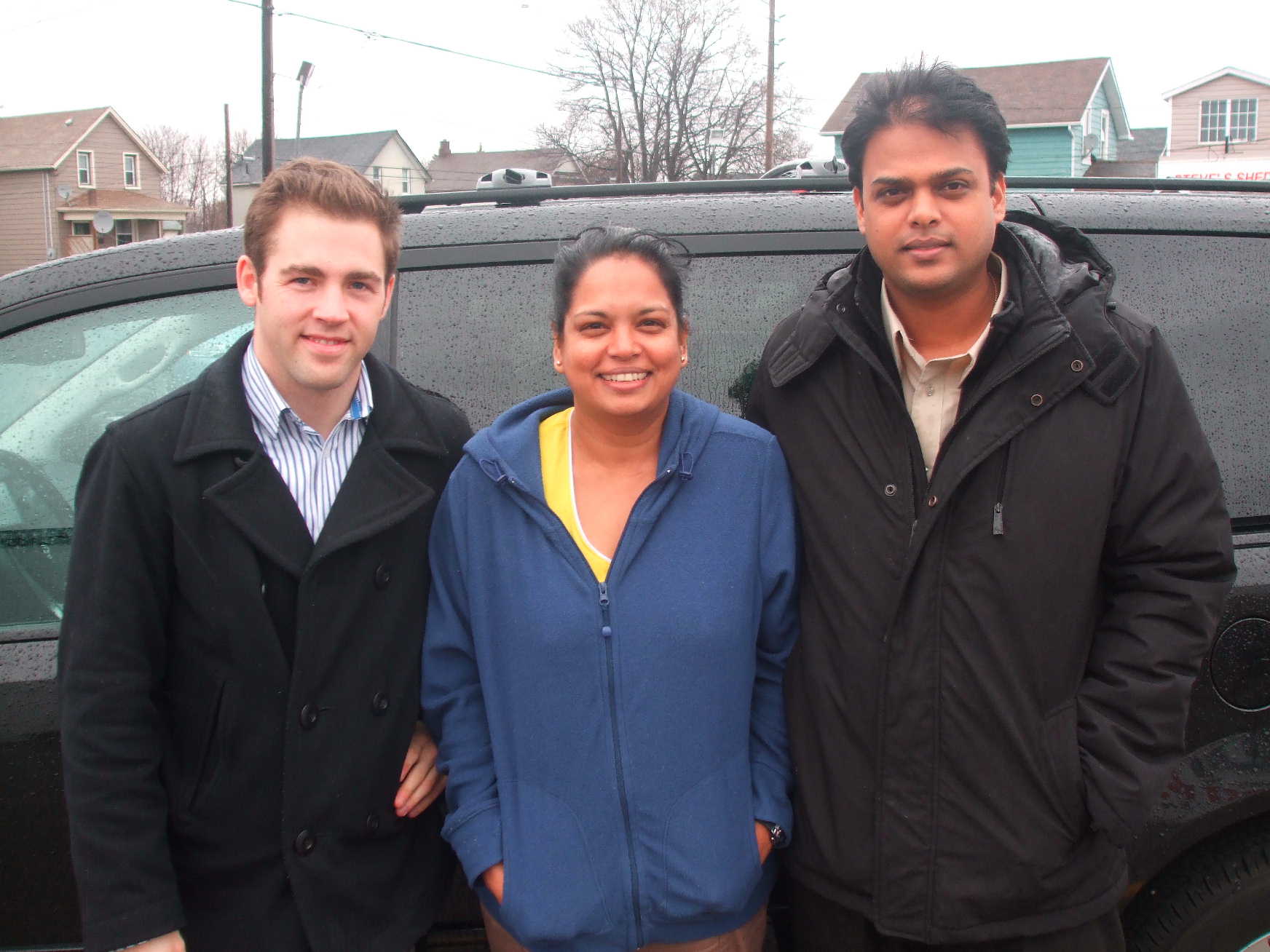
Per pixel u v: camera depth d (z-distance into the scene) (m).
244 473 1.46
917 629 1.50
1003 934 1.51
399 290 1.94
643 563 1.56
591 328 1.54
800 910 1.72
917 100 1.49
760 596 1.63
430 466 1.65
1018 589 1.47
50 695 1.76
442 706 1.64
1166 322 1.92
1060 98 31.52
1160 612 1.48
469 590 1.61
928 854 1.51
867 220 1.57
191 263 1.93
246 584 1.46
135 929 1.39
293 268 1.43
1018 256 1.52
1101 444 1.47
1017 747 1.48
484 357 1.91
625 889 1.52
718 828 1.54
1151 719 1.46
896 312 1.60
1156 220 1.98
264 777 1.50
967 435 1.48
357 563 1.53
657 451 1.64
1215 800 1.78
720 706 1.56
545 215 2.00
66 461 1.87
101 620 1.42
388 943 1.60
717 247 1.96
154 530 1.45
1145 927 1.85
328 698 1.52
